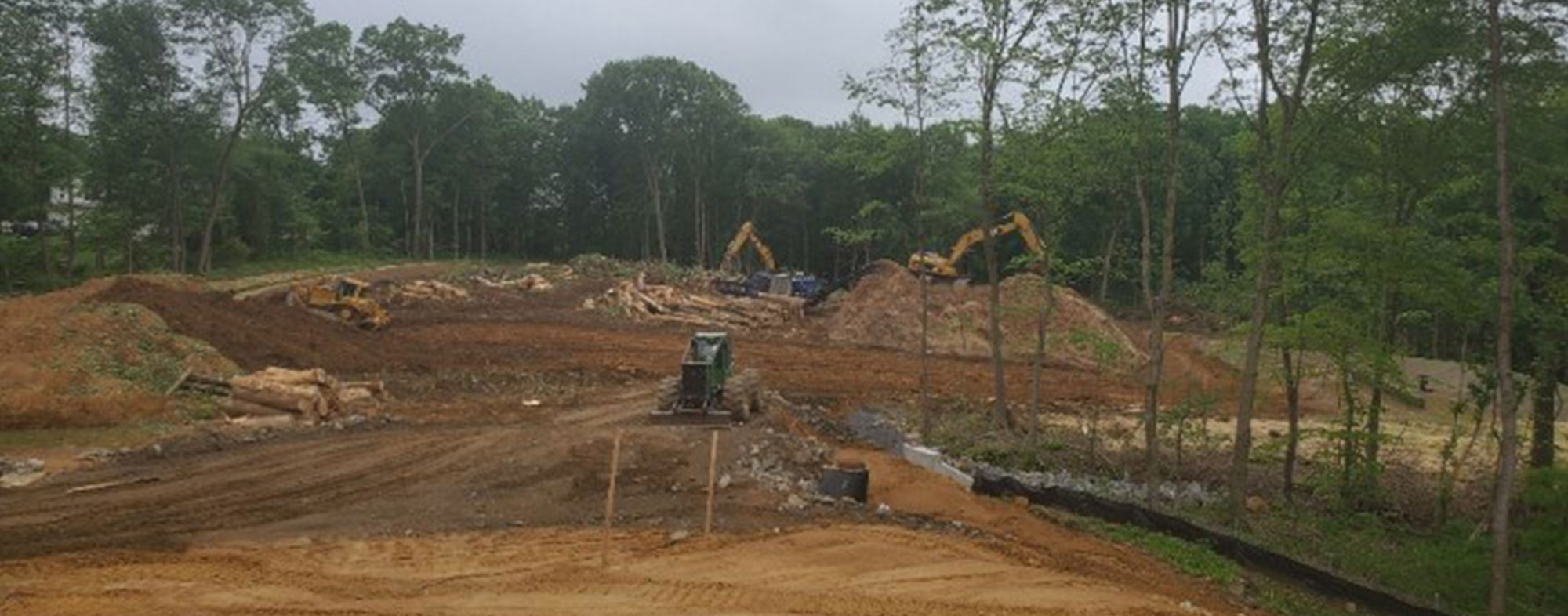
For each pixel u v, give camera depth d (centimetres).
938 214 3044
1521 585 1722
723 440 2148
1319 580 1658
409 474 1922
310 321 3753
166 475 1880
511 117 9625
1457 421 2314
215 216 5806
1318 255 1948
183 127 5475
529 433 2244
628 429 2288
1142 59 2055
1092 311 4188
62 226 5609
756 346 4228
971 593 1414
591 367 3519
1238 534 1811
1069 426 2927
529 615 1259
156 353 2694
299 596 1306
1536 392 1923
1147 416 2092
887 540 1606
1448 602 1700
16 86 4569
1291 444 2188
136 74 5256
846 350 4259
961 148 2703
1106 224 5384
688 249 9312
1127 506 1906
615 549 1530
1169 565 1678
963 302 4588
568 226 9875
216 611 1242
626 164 8800
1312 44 1834
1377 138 1941
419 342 3856
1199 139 5634
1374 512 2194
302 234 7550
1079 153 2308
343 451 2077
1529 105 1722
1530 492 1653
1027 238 4116
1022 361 4100
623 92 8294
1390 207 2120
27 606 1235
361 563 1441
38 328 2569
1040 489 1994
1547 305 1959
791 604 1331
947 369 3897
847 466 1991
